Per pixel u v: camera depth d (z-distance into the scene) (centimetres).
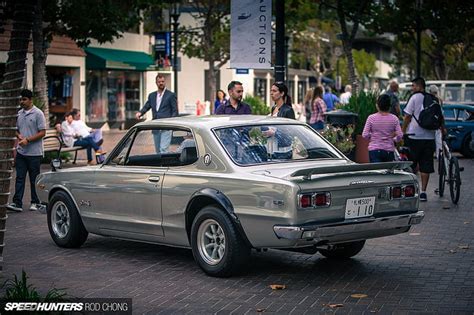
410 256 1102
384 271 1011
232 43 1498
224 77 5853
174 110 1795
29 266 1055
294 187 896
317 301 863
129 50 4647
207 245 987
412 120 1611
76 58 4069
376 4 3609
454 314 806
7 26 3381
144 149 1071
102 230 1120
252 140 1008
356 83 3244
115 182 1086
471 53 5531
